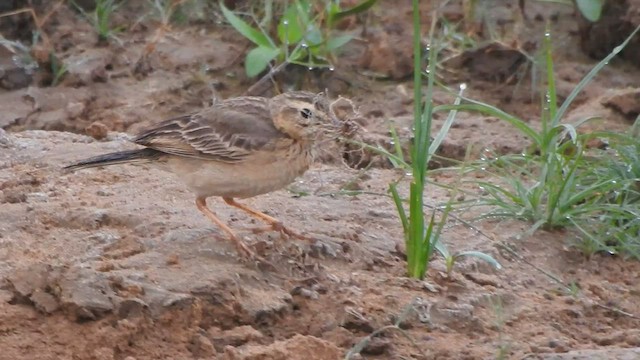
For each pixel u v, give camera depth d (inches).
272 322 418.6
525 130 516.1
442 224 455.2
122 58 730.8
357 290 435.2
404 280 445.7
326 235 475.5
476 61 714.8
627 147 542.0
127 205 499.8
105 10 751.7
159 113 687.1
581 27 719.7
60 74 706.8
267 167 442.0
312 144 449.4
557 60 718.5
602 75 702.5
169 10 757.9
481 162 546.3
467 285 450.0
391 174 575.5
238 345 406.3
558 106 681.0
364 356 405.1
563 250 494.3
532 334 425.4
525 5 754.2
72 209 492.1
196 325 410.0
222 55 734.5
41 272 418.9
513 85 705.6
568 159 522.9
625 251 498.0
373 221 506.0
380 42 725.9
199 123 447.2
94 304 407.2
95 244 460.8
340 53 727.7
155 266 434.6
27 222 482.6
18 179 536.1
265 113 445.4
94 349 399.5
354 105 659.4
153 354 400.8
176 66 724.0
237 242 443.5
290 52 715.4
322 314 422.3
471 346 412.5
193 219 481.7
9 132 657.0
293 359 393.4
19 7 753.6
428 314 425.4
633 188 530.6
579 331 434.0
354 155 607.2
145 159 462.6
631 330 435.2
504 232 501.4
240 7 765.3
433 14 674.2
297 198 526.6
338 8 714.8
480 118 661.3
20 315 410.3
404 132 635.5
